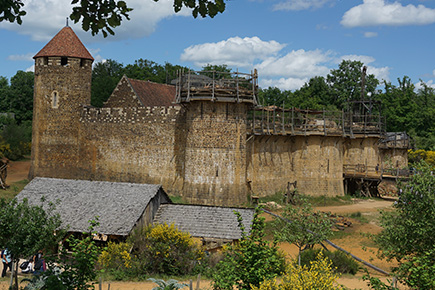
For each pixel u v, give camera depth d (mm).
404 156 65750
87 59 49750
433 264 15477
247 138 42562
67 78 48781
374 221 36719
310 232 24250
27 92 98000
